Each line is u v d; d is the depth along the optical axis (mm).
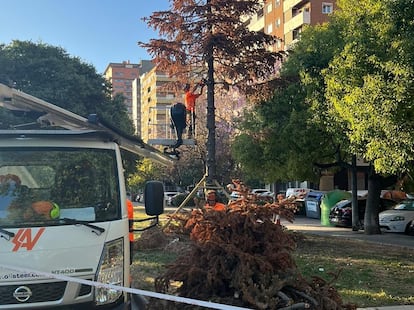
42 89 31984
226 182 39344
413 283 9445
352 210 21406
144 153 6320
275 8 57344
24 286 4254
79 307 4375
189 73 16234
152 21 15133
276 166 17859
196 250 5359
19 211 4602
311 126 16078
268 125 17250
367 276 10102
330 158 19281
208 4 14820
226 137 39094
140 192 70438
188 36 15211
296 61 16750
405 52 10680
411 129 10906
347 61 12492
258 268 5094
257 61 15656
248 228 5289
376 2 12242
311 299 5090
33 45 33469
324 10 51031
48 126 5895
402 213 19656
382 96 10930
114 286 4266
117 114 36312
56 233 4461
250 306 4895
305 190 34781
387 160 11672
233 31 15141
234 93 38062
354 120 11969
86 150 4973
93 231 4562
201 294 5184
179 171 51438
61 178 4840
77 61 35031
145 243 13922
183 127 9055
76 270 4410
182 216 5887
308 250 14164
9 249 4316
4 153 4797
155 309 5367
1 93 4637
